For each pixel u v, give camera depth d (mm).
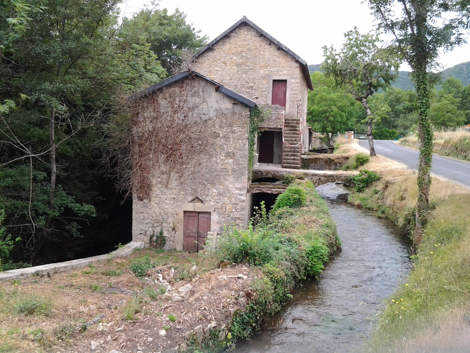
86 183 15109
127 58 15258
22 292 6496
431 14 11328
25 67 11336
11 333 4875
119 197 16547
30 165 11078
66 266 8773
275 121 18031
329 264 10477
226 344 6086
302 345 6379
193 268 8234
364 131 58094
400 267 10219
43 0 9922
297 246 9367
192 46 26500
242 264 8148
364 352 5656
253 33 18406
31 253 12117
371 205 17906
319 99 34406
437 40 11203
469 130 28672
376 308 7793
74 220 14672
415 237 11867
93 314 5996
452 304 5957
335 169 23859
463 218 9977
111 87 13695
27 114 11016
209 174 11422
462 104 50000
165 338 5352
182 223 11711
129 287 7652
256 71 18469
